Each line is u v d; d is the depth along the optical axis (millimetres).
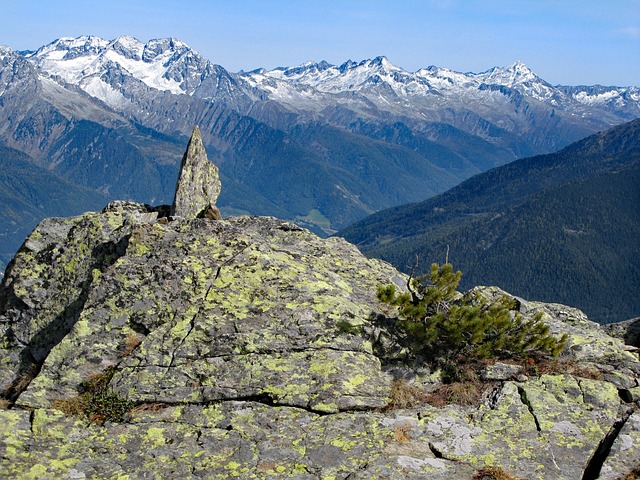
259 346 15195
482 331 15641
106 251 18875
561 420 13656
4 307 18594
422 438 12953
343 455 12250
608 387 14945
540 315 17188
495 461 12219
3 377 16578
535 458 12344
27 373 16422
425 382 15570
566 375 15531
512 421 13641
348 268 21266
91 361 15102
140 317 15977
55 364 14977
